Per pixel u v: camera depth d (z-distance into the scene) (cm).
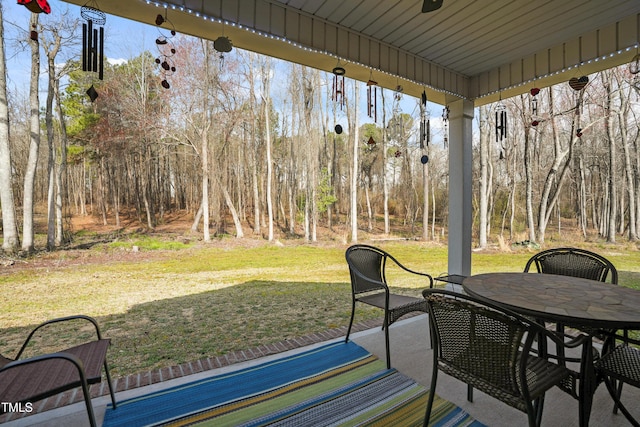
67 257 732
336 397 173
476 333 124
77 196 1174
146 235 1059
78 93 770
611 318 122
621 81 777
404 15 232
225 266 694
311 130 1123
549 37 262
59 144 835
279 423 151
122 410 161
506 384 118
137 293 442
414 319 301
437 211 1405
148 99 898
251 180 1323
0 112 652
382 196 1530
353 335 262
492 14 229
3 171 662
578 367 208
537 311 132
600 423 152
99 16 175
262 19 216
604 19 234
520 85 307
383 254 265
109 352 239
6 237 669
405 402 169
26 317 335
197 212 1188
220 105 1045
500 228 1172
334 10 229
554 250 235
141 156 1108
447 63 314
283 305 372
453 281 296
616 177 957
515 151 1059
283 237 1185
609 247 867
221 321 313
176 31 216
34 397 111
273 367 207
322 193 1215
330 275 589
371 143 311
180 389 181
